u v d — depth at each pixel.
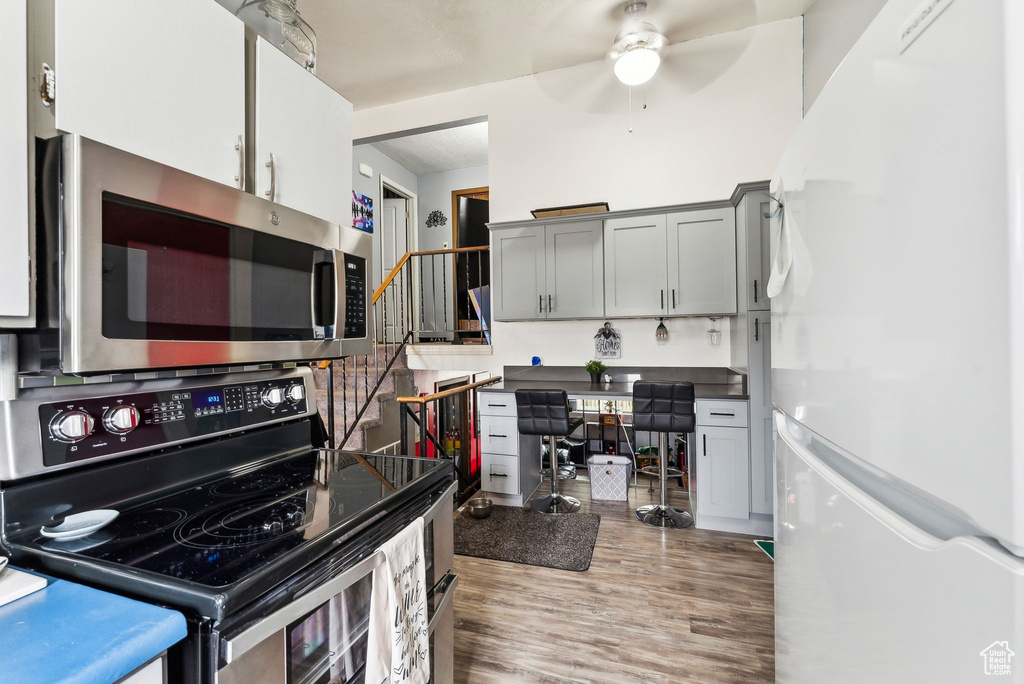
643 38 2.82
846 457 0.68
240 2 1.37
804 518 0.84
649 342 3.53
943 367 0.43
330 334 1.31
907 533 0.50
